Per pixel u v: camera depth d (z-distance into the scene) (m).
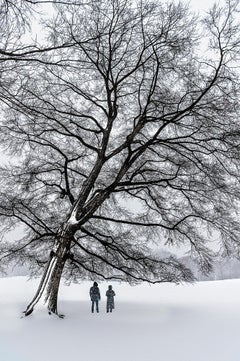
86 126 20.83
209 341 10.48
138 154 18.47
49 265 16.52
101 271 21.52
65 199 21.66
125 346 9.81
